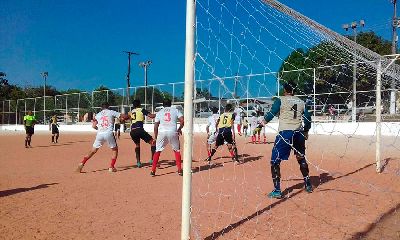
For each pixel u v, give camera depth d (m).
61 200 5.33
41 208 4.87
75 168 8.81
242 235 3.77
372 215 4.48
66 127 34.16
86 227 4.05
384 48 25.69
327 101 20.89
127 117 8.92
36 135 27.12
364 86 19.23
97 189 6.15
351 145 14.24
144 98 27.47
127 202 5.21
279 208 4.84
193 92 3.54
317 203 5.08
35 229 3.98
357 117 20.52
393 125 17.88
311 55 8.95
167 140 7.59
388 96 16.69
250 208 4.85
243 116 20.80
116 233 3.84
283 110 5.63
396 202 5.10
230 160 10.29
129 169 8.61
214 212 4.65
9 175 7.68
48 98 36.28
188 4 3.60
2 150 14.16
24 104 38.81
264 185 6.45
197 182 6.77
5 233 3.84
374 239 3.63
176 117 7.61
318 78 18.86
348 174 7.50
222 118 9.54
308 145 14.10
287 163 9.40
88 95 32.44
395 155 10.97
